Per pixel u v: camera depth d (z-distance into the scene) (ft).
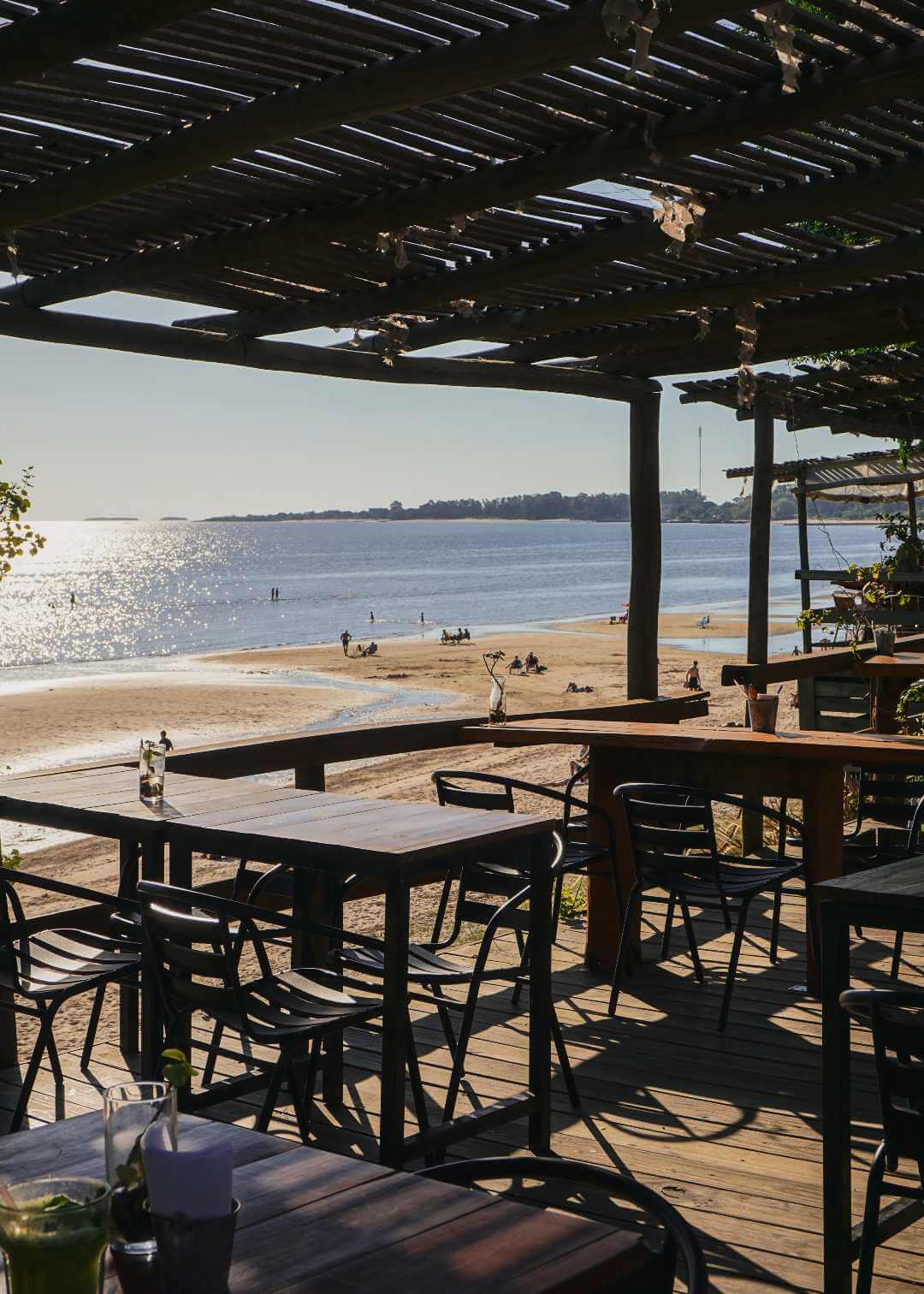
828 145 11.59
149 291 15.43
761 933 18.54
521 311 17.08
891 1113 7.61
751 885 14.74
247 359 17.03
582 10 8.87
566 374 20.63
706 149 11.09
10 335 15.16
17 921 12.00
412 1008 15.39
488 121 11.15
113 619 219.00
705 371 20.67
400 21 9.21
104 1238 3.96
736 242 14.16
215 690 108.99
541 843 11.14
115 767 14.85
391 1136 9.89
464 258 14.85
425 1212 5.09
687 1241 4.80
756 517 24.13
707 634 156.04
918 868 9.09
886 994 7.44
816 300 16.79
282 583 313.32
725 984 16.16
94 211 12.99
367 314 15.76
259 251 13.50
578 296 16.56
